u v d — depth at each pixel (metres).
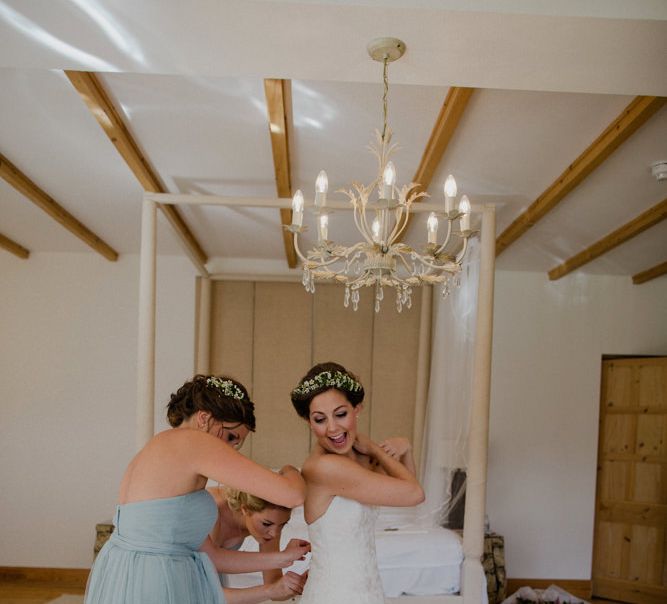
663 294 5.68
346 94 2.79
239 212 4.49
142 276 3.48
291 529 3.90
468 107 2.86
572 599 4.73
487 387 3.57
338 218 4.43
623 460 5.48
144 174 3.51
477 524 3.59
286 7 1.91
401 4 1.90
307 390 1.87
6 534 5.39
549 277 5.65
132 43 2.13
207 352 5.51
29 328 5.54
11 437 5.46
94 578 1.74
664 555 5.22
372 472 1.85
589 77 2.29
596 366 5.63
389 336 5.68
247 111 2.96
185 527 1.74
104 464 5.46
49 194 4.17
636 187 3.71
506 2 1.92
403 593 3.64
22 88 2.82
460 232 2.24
